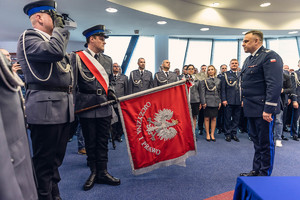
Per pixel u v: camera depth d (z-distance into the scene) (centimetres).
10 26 484
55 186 147
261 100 179
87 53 180
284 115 392
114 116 197
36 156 127
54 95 126
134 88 377
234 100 338
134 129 155
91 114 177
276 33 637
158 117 160
